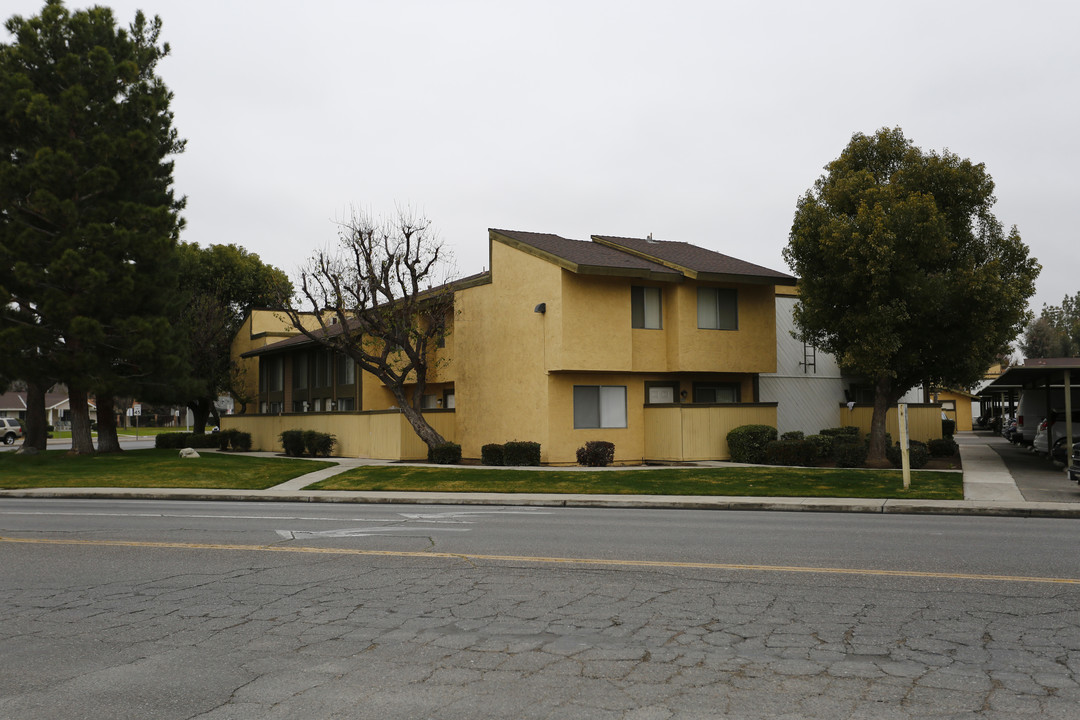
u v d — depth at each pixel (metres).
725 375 29.19
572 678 5.93
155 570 10.13
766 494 18.42
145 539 12.61
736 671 6.05
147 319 29.42
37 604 8.41
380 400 34.84
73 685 5.92
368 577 9.55
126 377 30.61
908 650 6.54
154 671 6.21
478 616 7.70
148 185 31.61
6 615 7.98
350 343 28.33
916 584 8.95
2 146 29.58
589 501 18.11
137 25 33.09
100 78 29.53
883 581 9.12
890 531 13.20
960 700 5.45
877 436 24.59
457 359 30.36
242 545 11.94
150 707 5.46
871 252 21.92
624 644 6.75
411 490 20.72
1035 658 6.32
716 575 9.50
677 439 26.41
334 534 13.00
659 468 23.31
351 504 18.95
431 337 30.36
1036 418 31.59
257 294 50.44
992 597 8.33
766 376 30.48
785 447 24.84
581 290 26.05
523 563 10.32
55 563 10.65
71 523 14.71
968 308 22.47
